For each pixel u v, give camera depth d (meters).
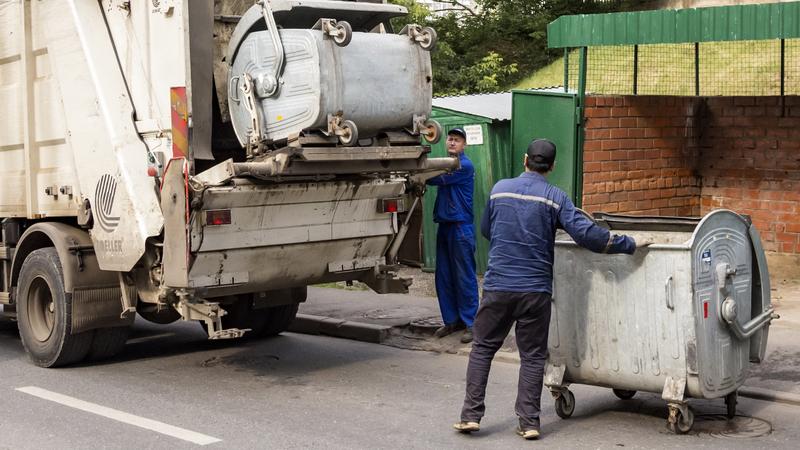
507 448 7.66
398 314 12.88
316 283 10.38
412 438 7.96
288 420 8.55
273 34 8.81
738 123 15.42
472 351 8.05
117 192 9.82
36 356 10.80
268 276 9.78
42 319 10.92
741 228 8.08
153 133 9.62
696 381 7.62
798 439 7.77
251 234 9.37
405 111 9.30
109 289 10.48
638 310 7.79
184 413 8.81
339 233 10.06
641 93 16.12
